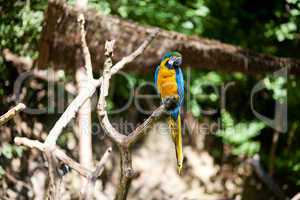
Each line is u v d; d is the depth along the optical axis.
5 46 6.26
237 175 8.59
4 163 6.51
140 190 8.30
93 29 5.32
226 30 8.23
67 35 5.33
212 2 8.08
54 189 2.86
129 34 5.49
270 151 8.91
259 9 8.77
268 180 8.31
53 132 3.01
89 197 3.05
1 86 6.58
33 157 6.70
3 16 6.25
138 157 8.59
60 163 3.13
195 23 7.51
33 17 6.08
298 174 8.45
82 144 4.80
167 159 8.65
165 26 7.11
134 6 6.87
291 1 6.71
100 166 3.09
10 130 6.48
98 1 6.38
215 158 8.69
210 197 8.39
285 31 7.31
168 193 8.33
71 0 5.72
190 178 8.55
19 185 6.60
